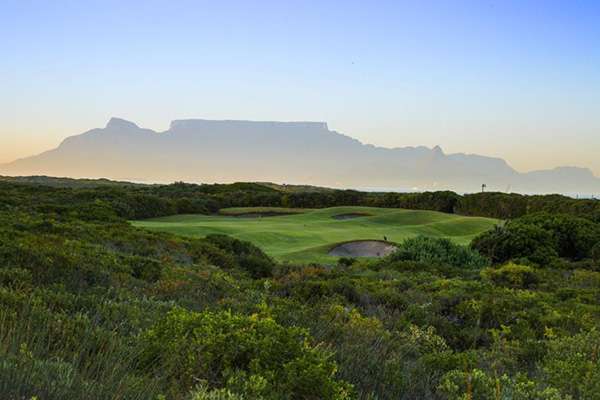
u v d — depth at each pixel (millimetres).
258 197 95125
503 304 13398
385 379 5586
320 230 54469
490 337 10883
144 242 23484
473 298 14523
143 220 63875
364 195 101312
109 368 3912
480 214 89250
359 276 21906
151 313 7828
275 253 39000
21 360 3596
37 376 3500
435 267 27219
